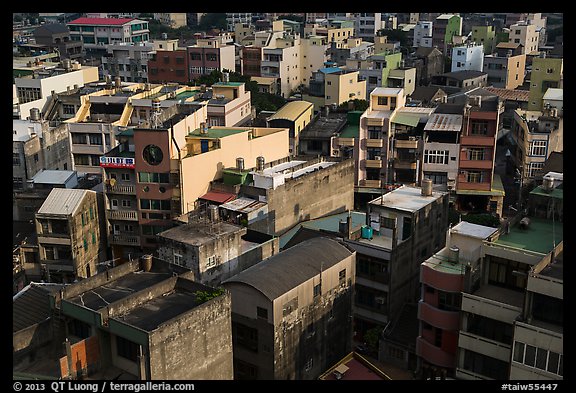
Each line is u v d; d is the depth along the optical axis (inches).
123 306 1579.7
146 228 2721.5
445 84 5639.8
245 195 2640.3
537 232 1951.3
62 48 6978.4
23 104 3823.8
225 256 2134.6
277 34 6811.0
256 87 5324.8
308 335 1894.7
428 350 1888.5
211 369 1598.2
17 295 1856.5
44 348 1637.6
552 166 3238.2
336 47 6702.8
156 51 5861.2
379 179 3560.5
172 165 2628.0
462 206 3457.2
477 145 3336.6
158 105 3454.7
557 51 7086.6
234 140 2869.1
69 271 2493.8
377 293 2208.4
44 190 2847.0
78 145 3435.0
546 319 1565.0
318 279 1884.8
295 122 3614.7
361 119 3491.6
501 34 7529.5
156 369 1451.8
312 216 2837.1
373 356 2206.0
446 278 1788.9
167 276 1803.6
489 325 1701.5
